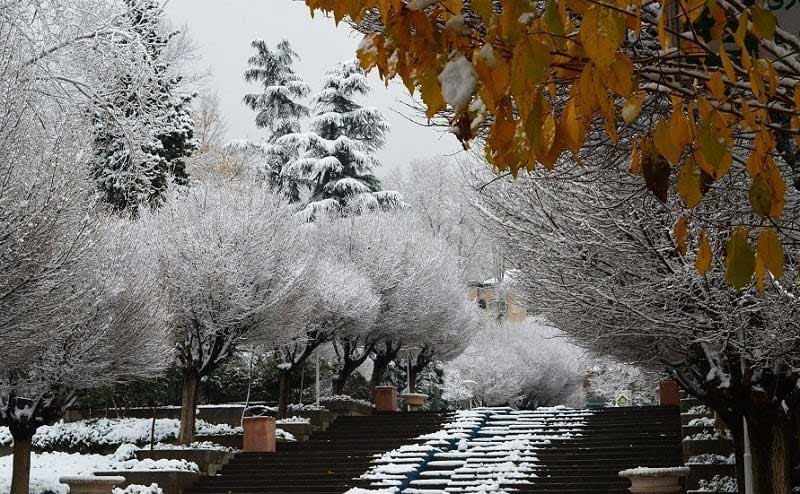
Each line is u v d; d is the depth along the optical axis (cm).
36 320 1553
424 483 2355
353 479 2373
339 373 3997
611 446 2570
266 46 5362
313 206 4781
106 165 2258
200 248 2664
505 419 3156
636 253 1161
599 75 303
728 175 875
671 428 2702
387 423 3231
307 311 3008
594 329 1462
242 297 2653
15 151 1464
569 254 1224
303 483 2427
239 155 5100
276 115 5297
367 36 345
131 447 2662
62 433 2864
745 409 1296
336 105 5247
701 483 1947
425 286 3891
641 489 1700
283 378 3281
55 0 1909
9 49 1597
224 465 2584
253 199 2916
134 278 2070
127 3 2095
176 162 3712
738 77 417
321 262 3488
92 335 1906
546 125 322
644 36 574
